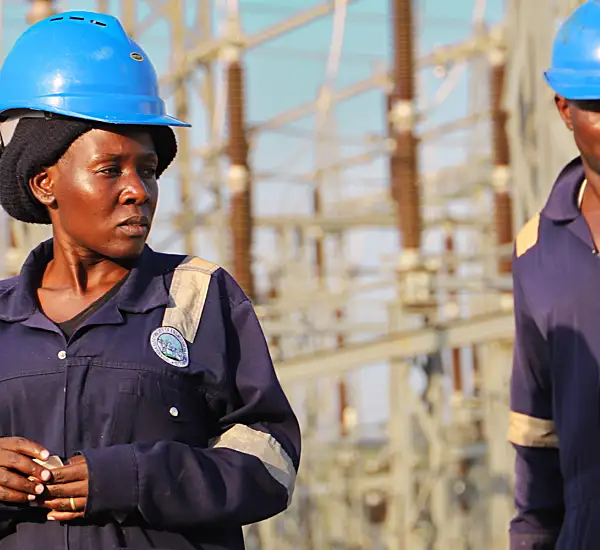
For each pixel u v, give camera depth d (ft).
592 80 17.75
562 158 39.01
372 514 117.80
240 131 66.23
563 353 18.48
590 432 18.17
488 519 80.38
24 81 14.33
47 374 13.76
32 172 14.42
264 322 72.74
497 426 74.08
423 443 81.97
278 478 14.25
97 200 14.07
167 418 13.91
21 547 13.52
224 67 67.10
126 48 14.53
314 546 97.45
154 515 13.29
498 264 78.84
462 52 91.97
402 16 65.36
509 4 45.37
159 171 15.24
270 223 94.43
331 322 92.63
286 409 14.80
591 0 18.51
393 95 66.23
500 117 81.10
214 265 15.06
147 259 14.75
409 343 61.62
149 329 14.15
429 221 101.71
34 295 14.38
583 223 18.48
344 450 102.78
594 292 18.24
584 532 18.11
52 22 14.65
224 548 14.25
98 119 13.93
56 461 13.32
